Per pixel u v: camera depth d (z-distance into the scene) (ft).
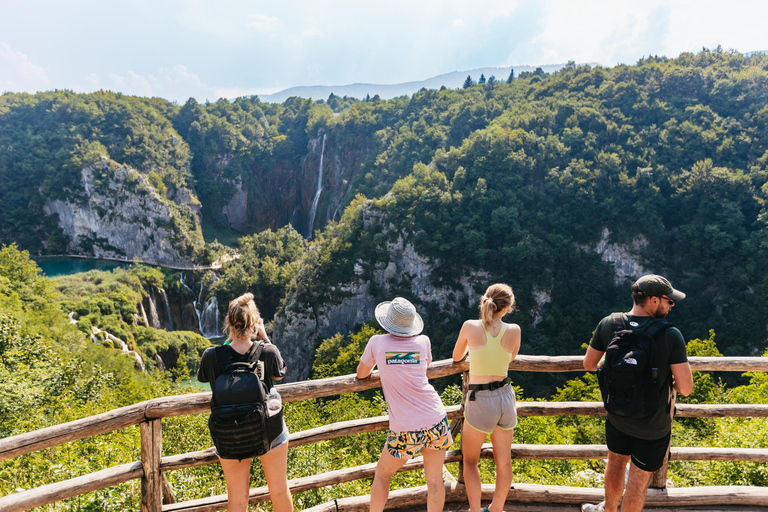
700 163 246.68
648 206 245.45
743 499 15.31
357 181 412.36
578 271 246.06
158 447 12.92
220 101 541.75
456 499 15.75
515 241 245.45
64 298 211.41
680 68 326.44
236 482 11.84
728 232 227.20
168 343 207.41
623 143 288.51
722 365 15.40
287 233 344.28
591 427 50.80
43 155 380.78
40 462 22.24
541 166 275.80
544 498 15.76
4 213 373.40
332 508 14.69
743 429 27.48
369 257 249.55
